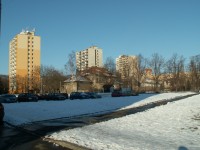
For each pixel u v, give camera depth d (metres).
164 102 37.69
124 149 10.23
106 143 11.35
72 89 101.69
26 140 12.87
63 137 12.99
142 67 107.12
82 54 151.12
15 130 16.33
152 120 18.61
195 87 106.06
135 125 16.73
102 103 38.41
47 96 57.25
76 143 11.55
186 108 24.50
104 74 108.88
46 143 12.06
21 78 123.25
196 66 106.94
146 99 45.91
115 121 18.81
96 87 105.56
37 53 138.12
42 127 17.28
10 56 144.25
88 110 28.83
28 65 135.50
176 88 103.75
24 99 50.31
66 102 42.34
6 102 47.97
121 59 141.50
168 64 107.38
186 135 13.30
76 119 21.56
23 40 135.38
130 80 107.44
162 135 13.33
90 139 12.30
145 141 11.76
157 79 105.94
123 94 62.34
